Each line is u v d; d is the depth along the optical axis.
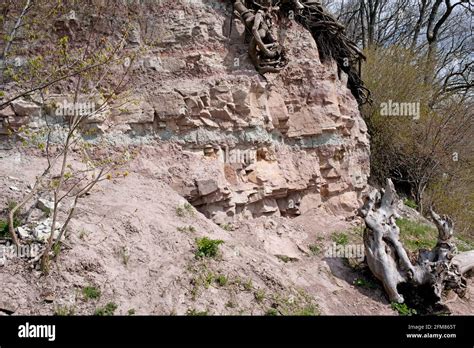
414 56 16.69
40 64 6.00
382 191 7.65
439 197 14.64
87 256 5.05
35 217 5.52
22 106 7.21
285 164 8.88
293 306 5.69
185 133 7.82
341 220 9.38
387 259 7.07
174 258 5.64
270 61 8.55
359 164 10.82
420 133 14.76
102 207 6.07
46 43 7.65
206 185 7.38
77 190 6.36
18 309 4.38
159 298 5.00
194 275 5.46
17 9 7.59
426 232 10.73
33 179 6.34
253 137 8.20
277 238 7.82
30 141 6.88
